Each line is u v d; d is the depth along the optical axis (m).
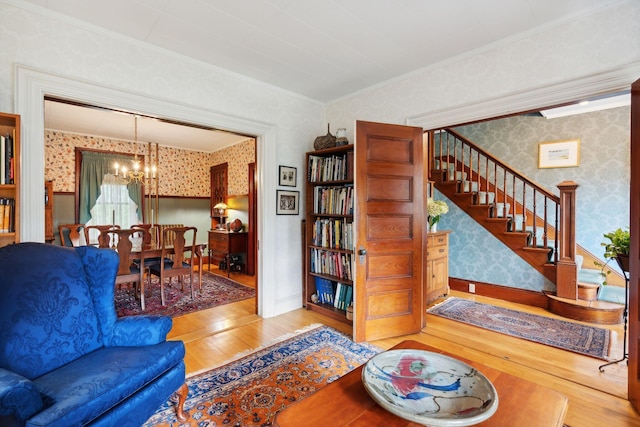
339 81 3.34
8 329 1.41
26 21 2.04
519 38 2.41
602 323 3.21
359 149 2.76
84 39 2.27
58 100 2.23
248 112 3.22
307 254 3.71
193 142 6.23
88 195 5.54
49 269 1.64
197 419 1.77
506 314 3.53
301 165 3.76
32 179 2.04
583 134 4.48
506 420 1.08
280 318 3.41
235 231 5.86
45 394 1.23
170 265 4.23
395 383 1.30
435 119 2.92
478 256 4.47
